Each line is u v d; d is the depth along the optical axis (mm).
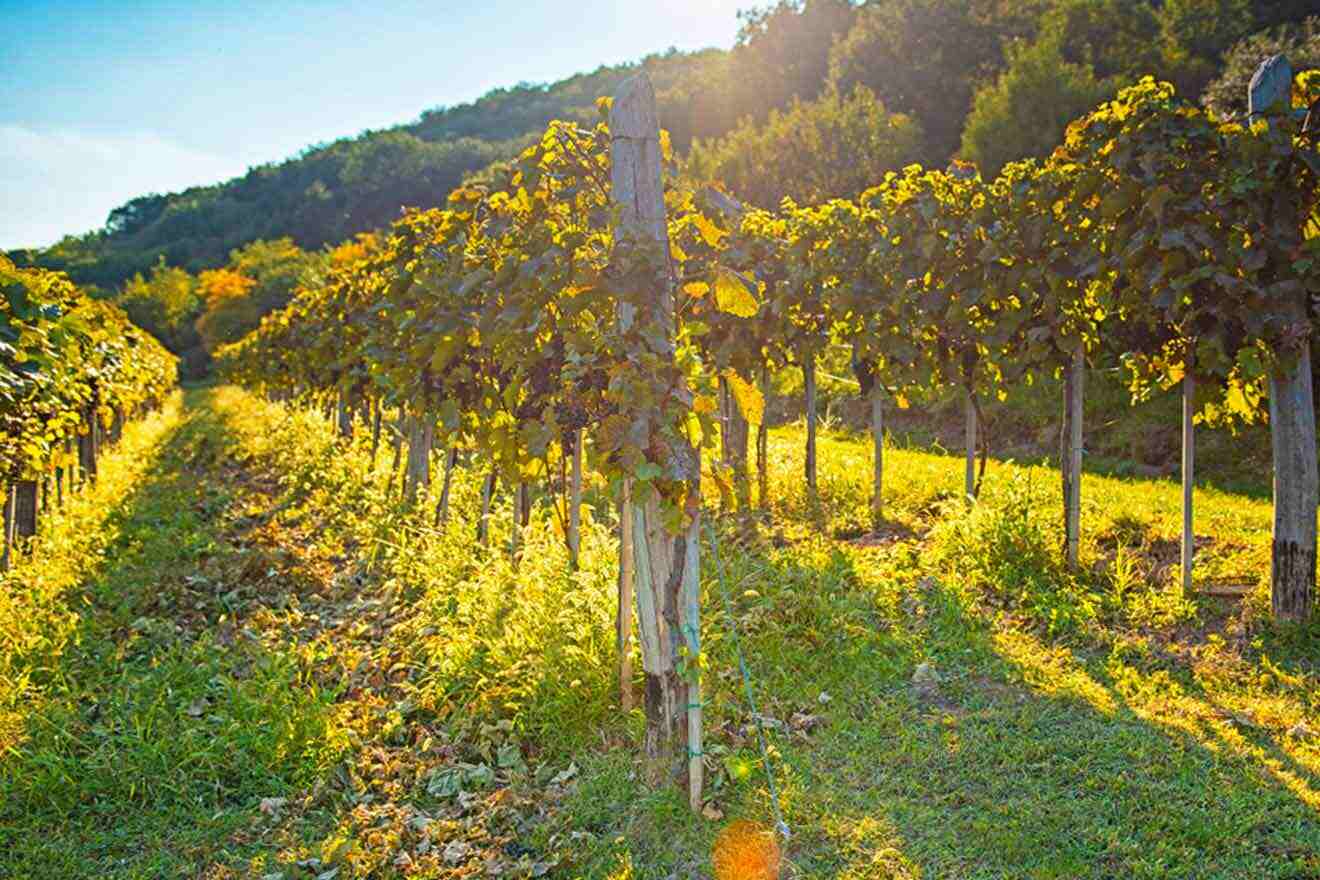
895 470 10062
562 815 4020
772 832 3734
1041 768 4062
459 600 6285
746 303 4203
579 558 6332
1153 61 23172
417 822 4074
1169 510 7688
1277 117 4980
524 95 115750
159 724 4754
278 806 4215
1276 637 5082
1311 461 5105
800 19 41312
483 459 6562
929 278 7414
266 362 22125
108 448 15555
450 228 6828
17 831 4027
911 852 3564
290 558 8125
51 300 7898
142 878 3752
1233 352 5281
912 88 30359
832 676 5090
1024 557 6355
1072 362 6320
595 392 4195
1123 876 3338
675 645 3977
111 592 7133
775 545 7586
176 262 88812
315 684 5488
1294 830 3488
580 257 4473
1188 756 4051
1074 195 5980
